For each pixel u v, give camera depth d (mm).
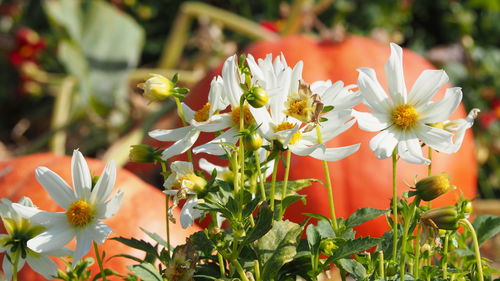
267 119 1474
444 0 4742
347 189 2393
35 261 1542
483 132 3914
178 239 1988
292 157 2385
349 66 2670
